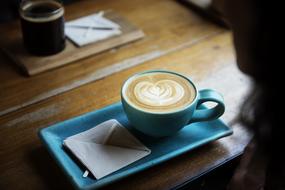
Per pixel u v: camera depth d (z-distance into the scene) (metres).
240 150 0.57
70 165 0.51
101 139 0.54
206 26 0.85
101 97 0.66
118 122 0.58
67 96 0.65
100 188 0.49
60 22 0.70
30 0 0.71
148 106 0.52
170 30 0.83
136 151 0.53
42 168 0.53
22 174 0.52
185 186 0.53
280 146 0.41
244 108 0.42
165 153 0.54
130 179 0.51
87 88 0.67
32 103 0.64
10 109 0.62
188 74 0.71
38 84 0.68
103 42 0.76
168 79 0.57
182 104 0.53
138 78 0.57
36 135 0.58
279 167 0.44
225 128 0.58
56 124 0.57
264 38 0.36
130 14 0.88
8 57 0.73
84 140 0.54
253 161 0.51
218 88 0.68
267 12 0.35
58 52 0.73
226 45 0.80
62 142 0.55
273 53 0.36
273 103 0.38
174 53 0.77
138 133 0.57
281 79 0.37
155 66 0.73
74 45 0.75
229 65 0.74
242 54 0.39
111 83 0.69
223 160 0.55
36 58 0.71
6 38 0.77
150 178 0.52
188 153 0.56
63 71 0.71
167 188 0.51
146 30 0.83
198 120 0.56
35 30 0.69
